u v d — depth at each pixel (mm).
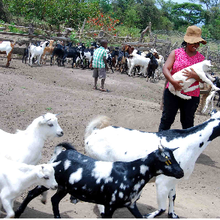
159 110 10781
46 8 24484
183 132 4543
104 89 13719
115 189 3811
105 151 4547
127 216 4660
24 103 9539
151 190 5875
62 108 9750
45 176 3686
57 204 4109
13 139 4504
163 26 58219
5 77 12016
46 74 14961
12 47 14516
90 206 4848
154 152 3893
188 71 5246
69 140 7734
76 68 18328
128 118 9578
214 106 16422
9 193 3738
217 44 35281
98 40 22719
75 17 26234
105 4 49812
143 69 19172
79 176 3910
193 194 6051
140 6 54781
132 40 26594
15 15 28500
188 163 4469
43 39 21984
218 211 5383
